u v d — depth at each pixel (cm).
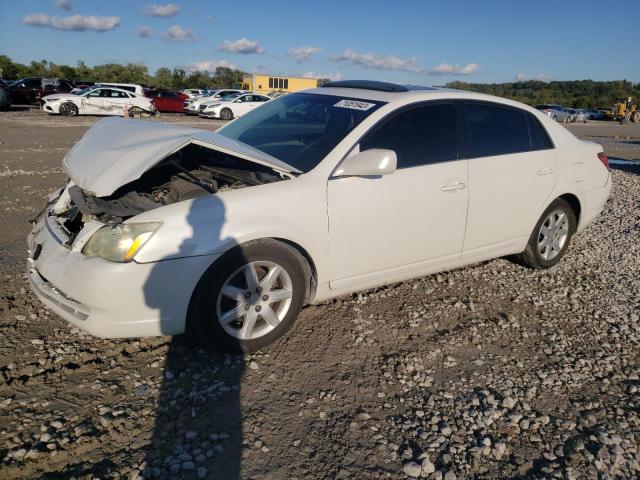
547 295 421
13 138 1309
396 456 237
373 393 282
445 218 368
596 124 3991
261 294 303
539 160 423
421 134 360
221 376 288
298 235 304
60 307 288
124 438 237
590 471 235
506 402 279
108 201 305
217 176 329
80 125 1795
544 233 455
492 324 369
